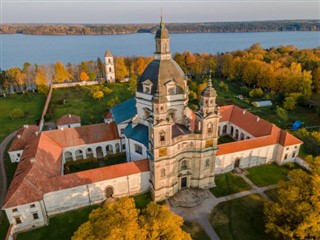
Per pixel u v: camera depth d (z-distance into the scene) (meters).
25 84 170.38
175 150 59.00
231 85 163.25
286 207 47.62
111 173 60.16
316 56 178.75
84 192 58.81
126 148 75.62
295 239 45.25
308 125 103.06
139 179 62.72
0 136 97.31
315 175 46.28
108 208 39.69
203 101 56.88
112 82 169.25
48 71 184.38
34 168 57.78
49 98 134.38
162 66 63.16
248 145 72.81
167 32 61.88
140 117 70.50
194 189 65.56
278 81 132.62
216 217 57.44
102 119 111.06
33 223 54.88
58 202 57.47
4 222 56.81
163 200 62.34
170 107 64.50
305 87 119.62
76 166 75.75
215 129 59.88
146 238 36.97
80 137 77.12
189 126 66.06
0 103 134.62
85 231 36.34
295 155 77.00
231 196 63.75
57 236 52.94
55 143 74.25
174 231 37.16
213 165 64.44
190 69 186.12
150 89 63.47
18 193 52.72
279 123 105.06
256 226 55.16
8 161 80.06
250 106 124.12
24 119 112.94
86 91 151.88
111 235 33.28
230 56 179.00
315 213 43.44
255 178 70.50
